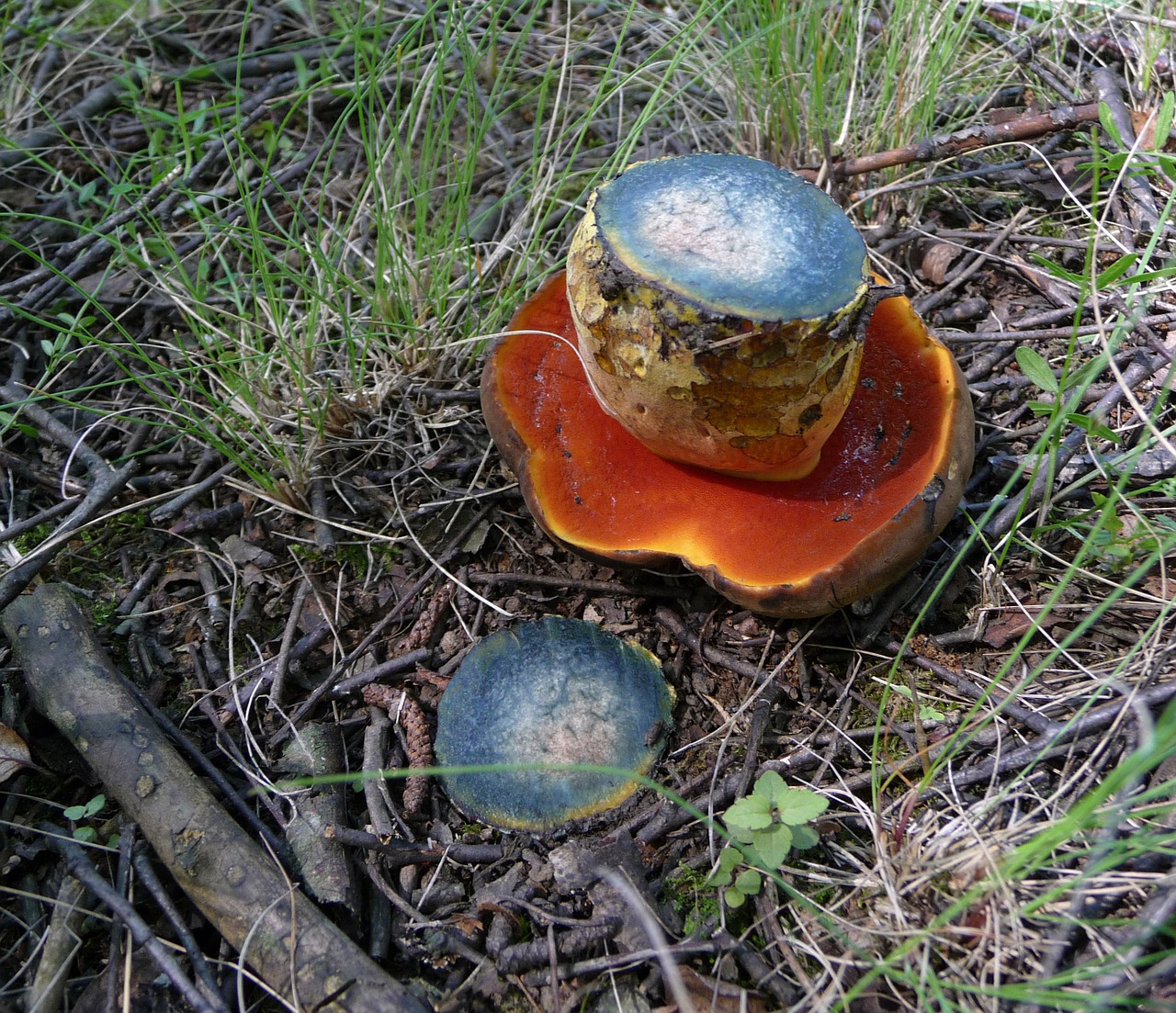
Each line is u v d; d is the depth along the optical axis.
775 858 0.22
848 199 0.37
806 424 0.24
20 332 0.36
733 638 0.28
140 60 0.44
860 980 0.22
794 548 0.26
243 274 0.37
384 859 0.25
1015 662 0.27
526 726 0.26
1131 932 0.21
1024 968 0.21
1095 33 0.40
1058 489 0.30
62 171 0.41
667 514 0.27
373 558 0.31
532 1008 0.22
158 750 0.25
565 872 0.24
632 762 0.26
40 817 0.26
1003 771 0.25
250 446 0.32
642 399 0.24
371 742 0.27
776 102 0.39
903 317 0.27
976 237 0.37
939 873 0.23
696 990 0.22
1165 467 0.29
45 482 0.32
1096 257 0.35
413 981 0.23
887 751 0.26
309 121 0.42
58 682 0.26
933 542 0.28
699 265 0.22
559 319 0.30
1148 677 0.25
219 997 0.22
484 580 0.30
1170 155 0.31
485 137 0.42
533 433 0.28
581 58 0.45
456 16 0.39
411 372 0.35
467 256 0.35
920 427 0.27
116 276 0.37
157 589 0.30
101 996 0.23
